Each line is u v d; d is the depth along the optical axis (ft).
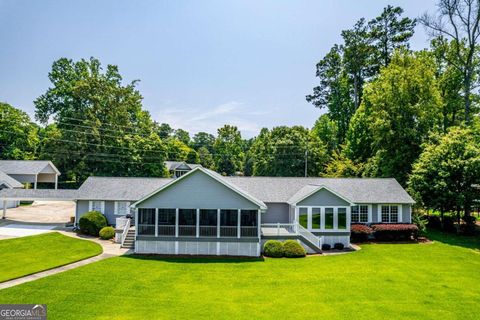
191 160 317.83
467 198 108.06
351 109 213.46
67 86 204.23
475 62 138.62
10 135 215.92
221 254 85.10
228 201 86.12
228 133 330.95
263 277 67.00
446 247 96.17
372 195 111.14
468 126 125.29
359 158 165.07
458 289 60.90
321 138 242.37
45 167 172.35
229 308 51.16
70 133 186.39
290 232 94.53
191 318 47.29
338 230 96.32
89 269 69.31
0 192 118.42
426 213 131.34
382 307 52.37
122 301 52.80
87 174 189.78
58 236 99.76
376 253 88.89
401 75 136.15
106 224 107.24
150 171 206.90
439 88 150.10
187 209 86.12
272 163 211.00
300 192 106.52
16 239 93.66
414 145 134.72
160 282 62.59
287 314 49.34
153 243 85.10
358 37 189.98
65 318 46.16
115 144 196.03
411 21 176.55
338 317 48.55
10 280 61.11
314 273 70.08
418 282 64.64
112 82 216.74
